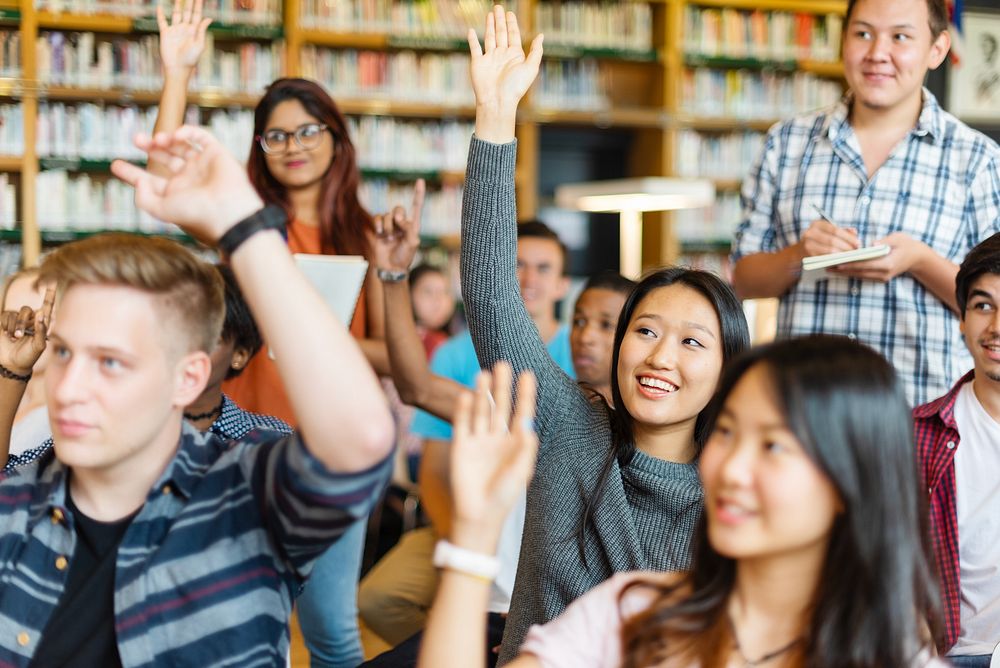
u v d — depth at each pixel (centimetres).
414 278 545
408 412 502
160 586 129
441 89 609
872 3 267
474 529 115
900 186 275
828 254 255
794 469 111
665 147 643
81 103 566
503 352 197
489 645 239
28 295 234
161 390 127
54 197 553
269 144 302
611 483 189
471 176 196
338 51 595
